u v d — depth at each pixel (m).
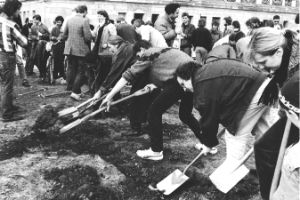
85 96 9.49
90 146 5.94
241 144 4.28
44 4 23.81
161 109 5.29
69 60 9.44
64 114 6.34
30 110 8.00
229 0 28.88
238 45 7.02
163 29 8.71
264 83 3.98
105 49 7.87
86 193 4.49
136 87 6.22
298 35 4.98
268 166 2.75
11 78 7.12
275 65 3.30
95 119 7.41
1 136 6.31
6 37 6.83
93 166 5.27
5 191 4.54
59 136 6.26
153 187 4.76
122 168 5.25
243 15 29.58
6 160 5.37
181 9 26.98
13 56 7.04
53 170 5.05
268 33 3.24
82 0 24.19
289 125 2.57
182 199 4.52
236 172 4.30
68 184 4.73
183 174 4.68
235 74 3.99
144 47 5.60
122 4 25.03
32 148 5.81
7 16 6.91
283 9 30.72
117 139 6.37
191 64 4.27
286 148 2.60
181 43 11.58
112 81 6.36
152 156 5.48
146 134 6.68
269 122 4.13
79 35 8.94
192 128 5.64
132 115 6.48
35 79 12.14
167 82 5.14
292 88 2.48
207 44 9.86
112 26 7.96
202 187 4.73
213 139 4.28
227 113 4.09
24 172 5.03
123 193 4.62
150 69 5.27
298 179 2.45
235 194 4.59
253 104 4.03
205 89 4.04
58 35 11.14
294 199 2.48
